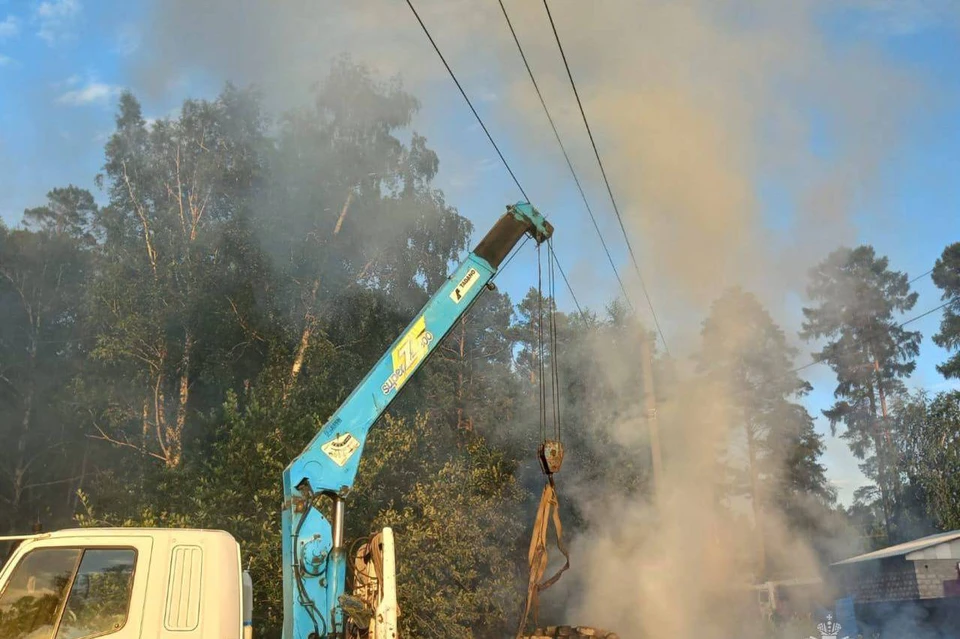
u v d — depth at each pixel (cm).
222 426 1742
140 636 616
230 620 648
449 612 1528
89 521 1445
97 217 3025
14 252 3291
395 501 1695
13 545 702
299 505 793
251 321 2384
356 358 2450
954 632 2311
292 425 1638
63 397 2883
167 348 2286
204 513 1452
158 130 2656
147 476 1714
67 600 615
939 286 4891
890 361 4934
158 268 2356
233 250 2411
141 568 634
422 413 2225
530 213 1002
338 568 773
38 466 3064
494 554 1684
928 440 4125
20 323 3259
